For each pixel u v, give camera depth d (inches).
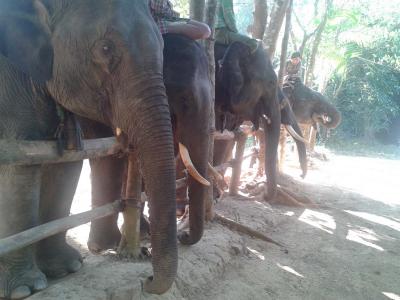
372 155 590.9
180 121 152.5
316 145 639.1
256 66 238.7
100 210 139.6
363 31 713.6
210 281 154.6
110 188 161.8
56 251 141.4
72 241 177.2
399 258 201.3
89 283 129.4
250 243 198.7
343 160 509.0
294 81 356.8
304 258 192.1
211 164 198.2
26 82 121.3
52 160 120.0
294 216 252.5
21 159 111.7
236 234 197.5
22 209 122.3
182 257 157.5
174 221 98.3
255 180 289.9
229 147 276.7
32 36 107.0
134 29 101.5
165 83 149.9
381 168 465.4
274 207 264.8
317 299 156.4
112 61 101.3
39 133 124.8
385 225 252.8
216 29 245.3
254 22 297.0
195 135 152.6
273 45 298.8
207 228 194.4
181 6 494.3
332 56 610.2
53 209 139.6
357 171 431.5
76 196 251.0
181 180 187.8
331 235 225.9
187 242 166.1
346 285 169.6
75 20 104.4
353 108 695.1
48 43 108.3
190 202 158.6
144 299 129.1
